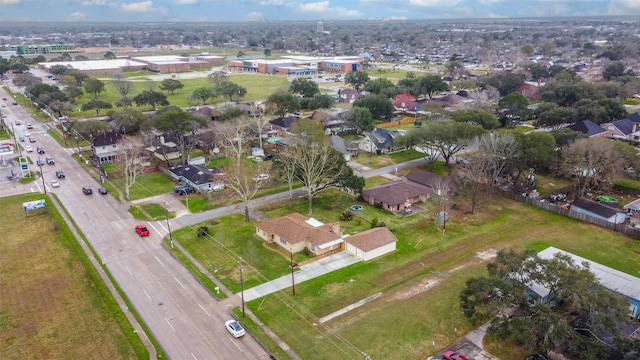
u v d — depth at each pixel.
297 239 72.56
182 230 80.19
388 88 194.50
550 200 92.62
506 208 88.88
